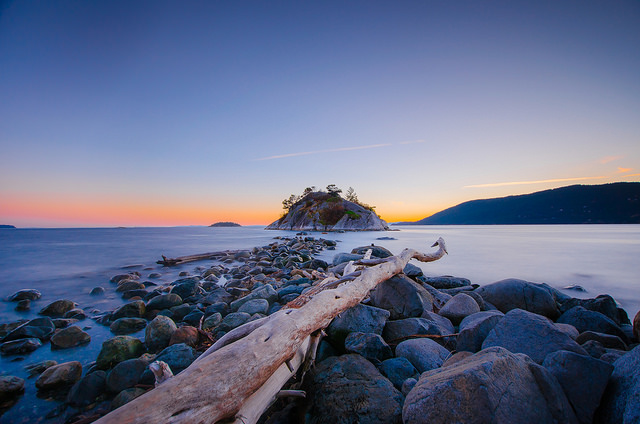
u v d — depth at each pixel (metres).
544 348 3.00
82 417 3.43
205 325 5.97
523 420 1.97
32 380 4.19
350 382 3.05
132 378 3.92
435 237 41.91
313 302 3.79
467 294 6.18
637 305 7.98
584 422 2.13
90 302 8.90
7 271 14.66
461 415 1.98
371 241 33.38
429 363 3.71
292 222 96.88
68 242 38.00
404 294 5.75
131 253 23.62
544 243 28.81
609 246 25.30
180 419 1.86
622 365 2.33
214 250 26.23
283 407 3.16
